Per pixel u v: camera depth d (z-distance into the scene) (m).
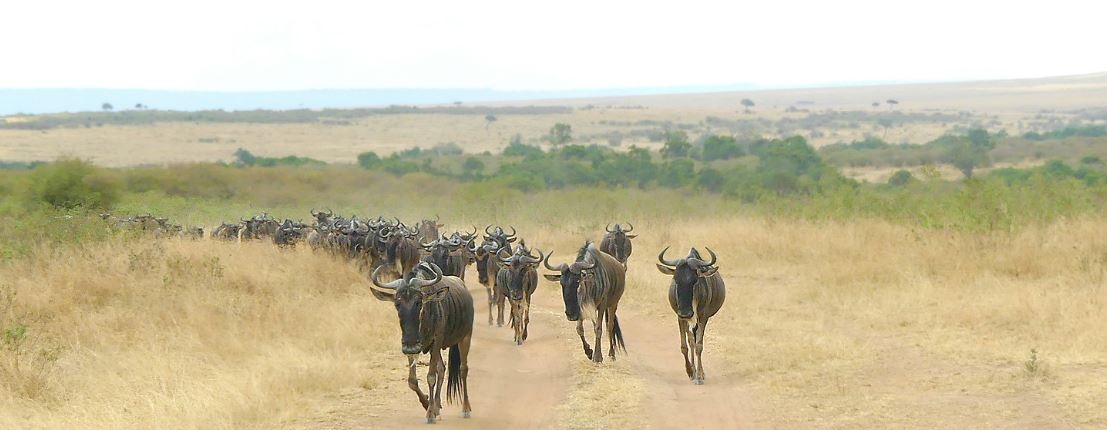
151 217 38.97
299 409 15.95
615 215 51.09
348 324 22.20
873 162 102.44
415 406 16.53
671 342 22.72
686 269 18.22
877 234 34.47
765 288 29.33
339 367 18.34
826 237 34.78
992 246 29.92
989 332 21.39
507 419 15.84
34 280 24.19
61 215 34.34
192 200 65.75
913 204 39.78
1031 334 20.83
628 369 19.53
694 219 50.47
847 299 25.97
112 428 14.34
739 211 55.06
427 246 26.45
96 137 183.38
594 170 88.75
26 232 30.16
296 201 73.44
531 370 19.77
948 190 49.78
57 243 28.33
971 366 18.55
